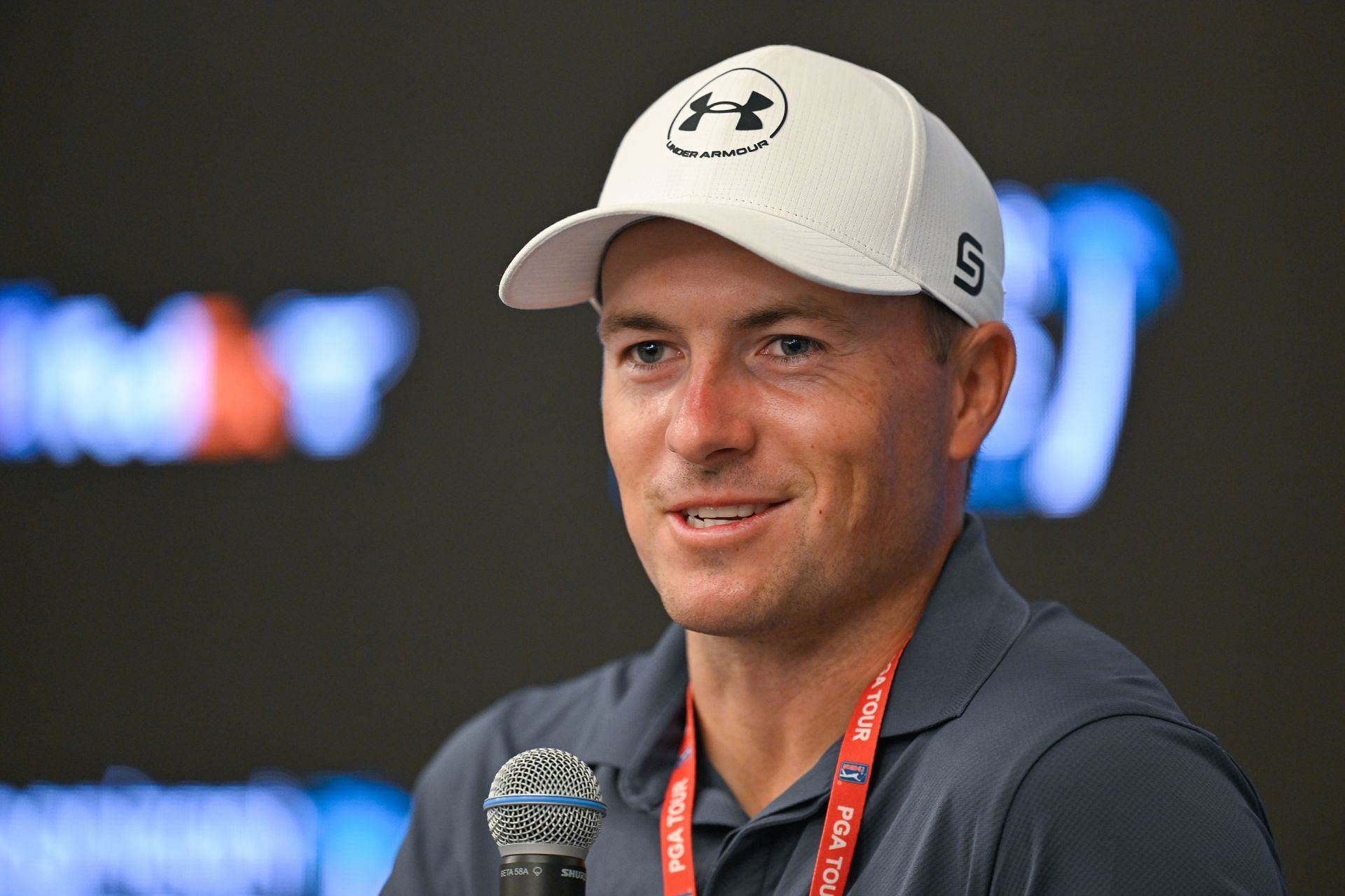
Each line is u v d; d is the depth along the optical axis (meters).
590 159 11.48
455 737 6.31
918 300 4.86
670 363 4.85
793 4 11.12
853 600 4.84
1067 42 10.59
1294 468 10.05
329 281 11.69
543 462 11.44
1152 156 10.37
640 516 4.91
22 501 11.91
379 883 11.36
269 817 11.50
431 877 5.78
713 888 4.78
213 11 11.94
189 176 11.86
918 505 4.90
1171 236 10.30
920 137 4.94
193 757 11.62
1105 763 4.24
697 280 4.66
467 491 11.51
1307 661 9.97
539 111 11.57
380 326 11.62
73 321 11.91
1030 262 10.43
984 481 10.44
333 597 11.59
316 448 11.66
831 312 4.62
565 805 4.05
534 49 11.60
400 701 11.46
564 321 11.46
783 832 4.75
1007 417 10.41
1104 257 10.34
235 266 11.77
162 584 11.74
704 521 4.75
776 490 4.62
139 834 11.62
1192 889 4.04
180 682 11.69
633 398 4.92
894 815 4.60
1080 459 10.31
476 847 5.75
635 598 11.27
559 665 11.30
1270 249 10.16
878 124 4.91
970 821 4.29
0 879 11.67
